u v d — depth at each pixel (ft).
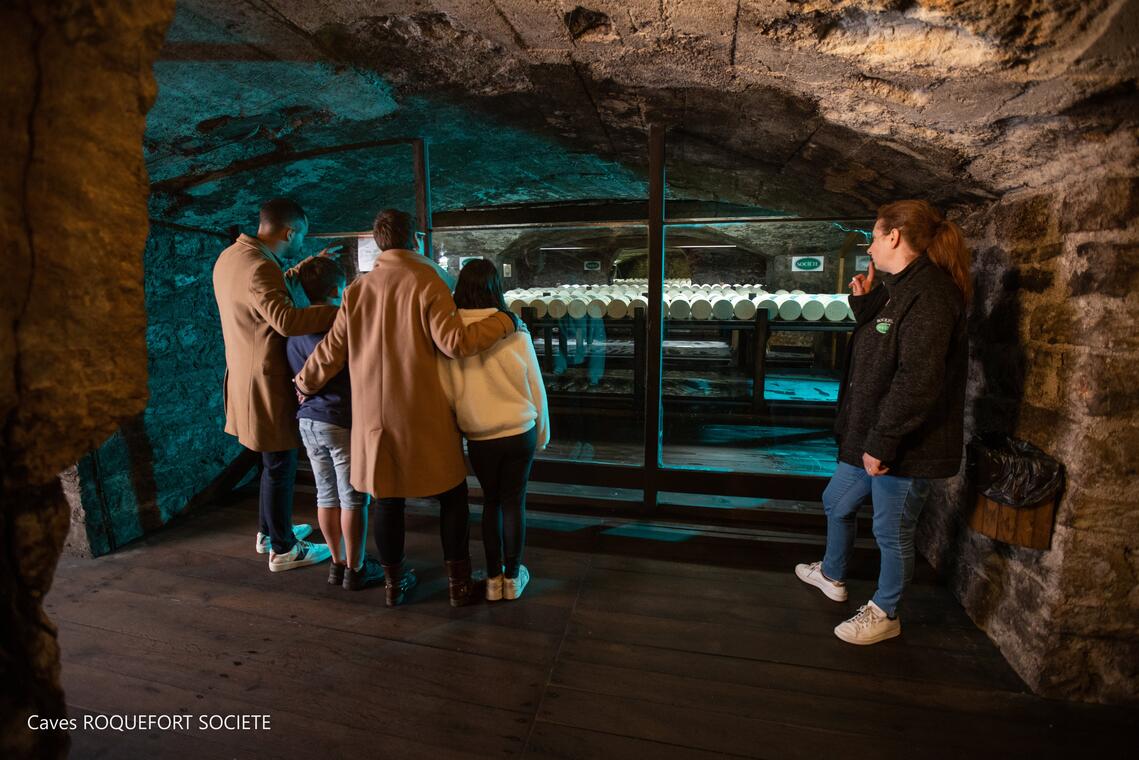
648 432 9.91
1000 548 6.69
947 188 7.36
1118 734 5.42
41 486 2.85
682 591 7.88
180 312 10.38
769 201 12.26
